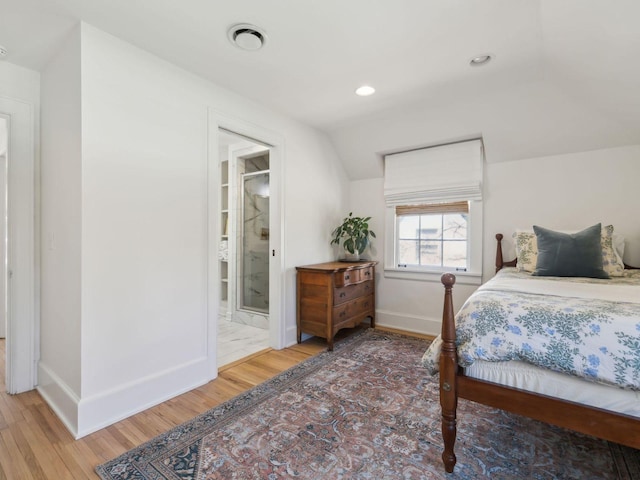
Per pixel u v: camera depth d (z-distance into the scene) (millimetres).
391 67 2195
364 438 1664
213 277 2400
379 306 3867
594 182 2750
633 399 1127
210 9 1621
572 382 1222
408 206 3684
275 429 1745
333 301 2973
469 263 3316
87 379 1739
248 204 4066
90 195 1751
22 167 2119
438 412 1908
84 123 1726
